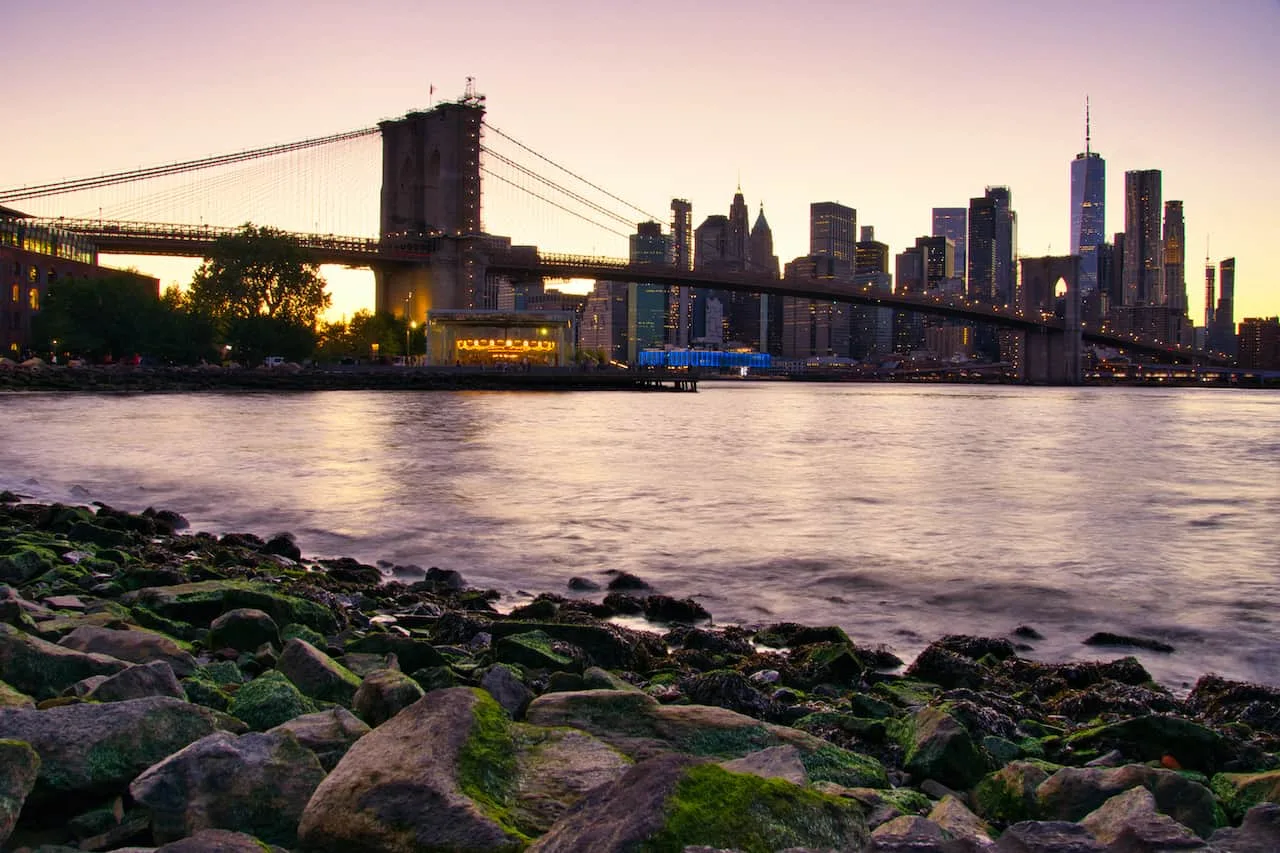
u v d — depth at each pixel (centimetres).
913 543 1983
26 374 9175
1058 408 12306
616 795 409
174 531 1919
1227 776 594
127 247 14250
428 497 2605
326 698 684
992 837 480
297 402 8800
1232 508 2636
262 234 12794
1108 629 1305
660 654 1070
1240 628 1305
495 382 13800
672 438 5359
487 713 510
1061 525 2273
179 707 529
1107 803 483
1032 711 884
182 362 12044
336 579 1501
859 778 579
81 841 444
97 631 749
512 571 1667
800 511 2450
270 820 463
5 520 1841
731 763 536
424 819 429
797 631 1173
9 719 492
